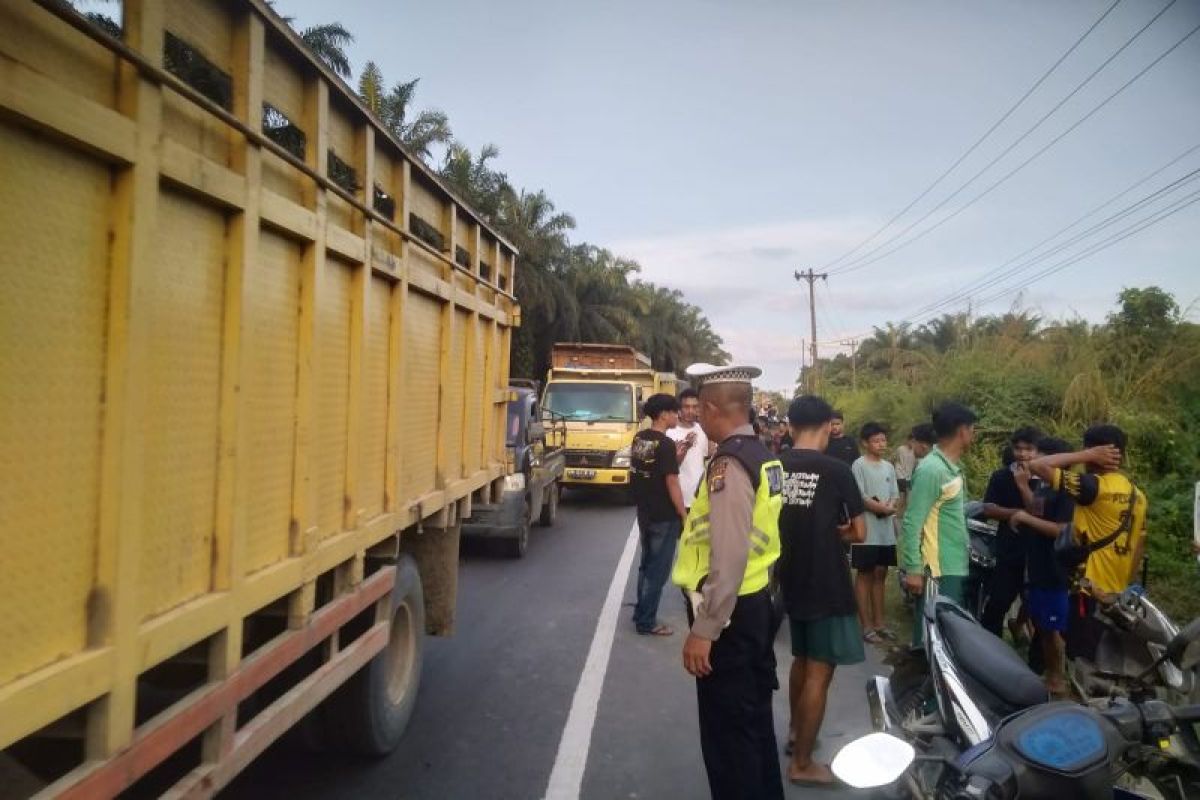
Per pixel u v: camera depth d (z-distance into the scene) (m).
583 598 8.76
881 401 21.62
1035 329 17.70
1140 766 3.21
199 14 2.58
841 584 4.58
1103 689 4.48
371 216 3.94
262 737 3.06
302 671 3.65
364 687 4.43
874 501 7.30
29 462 1.92
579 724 5.32
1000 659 3.57
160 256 2.39
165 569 2.46
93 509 2.15
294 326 3.30
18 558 1.89
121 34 2.20
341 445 3.81
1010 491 6.11
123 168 2.19
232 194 2.70
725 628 3.59
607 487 16.25
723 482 3.51
